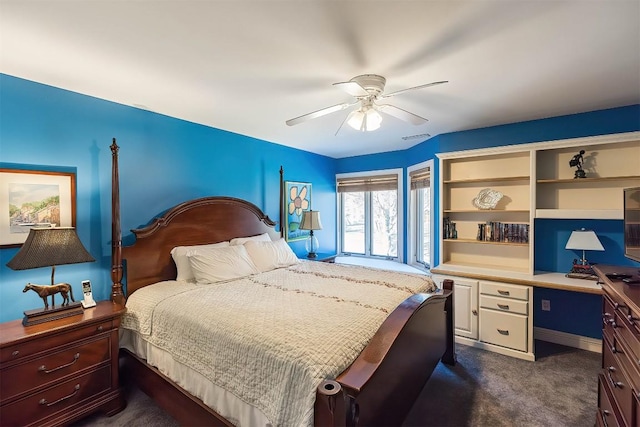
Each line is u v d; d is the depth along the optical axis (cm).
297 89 229
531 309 273
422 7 134
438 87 224
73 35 157
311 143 420
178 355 186
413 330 183
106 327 207
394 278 270
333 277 277
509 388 234
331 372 126
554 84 219
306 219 432
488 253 344
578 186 296
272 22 146
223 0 130
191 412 177
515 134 316
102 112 249
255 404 143
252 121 314
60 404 186
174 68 195
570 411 207
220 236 329
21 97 209
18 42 163
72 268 233
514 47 169
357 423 120
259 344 148
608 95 241
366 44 166
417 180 431
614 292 152
